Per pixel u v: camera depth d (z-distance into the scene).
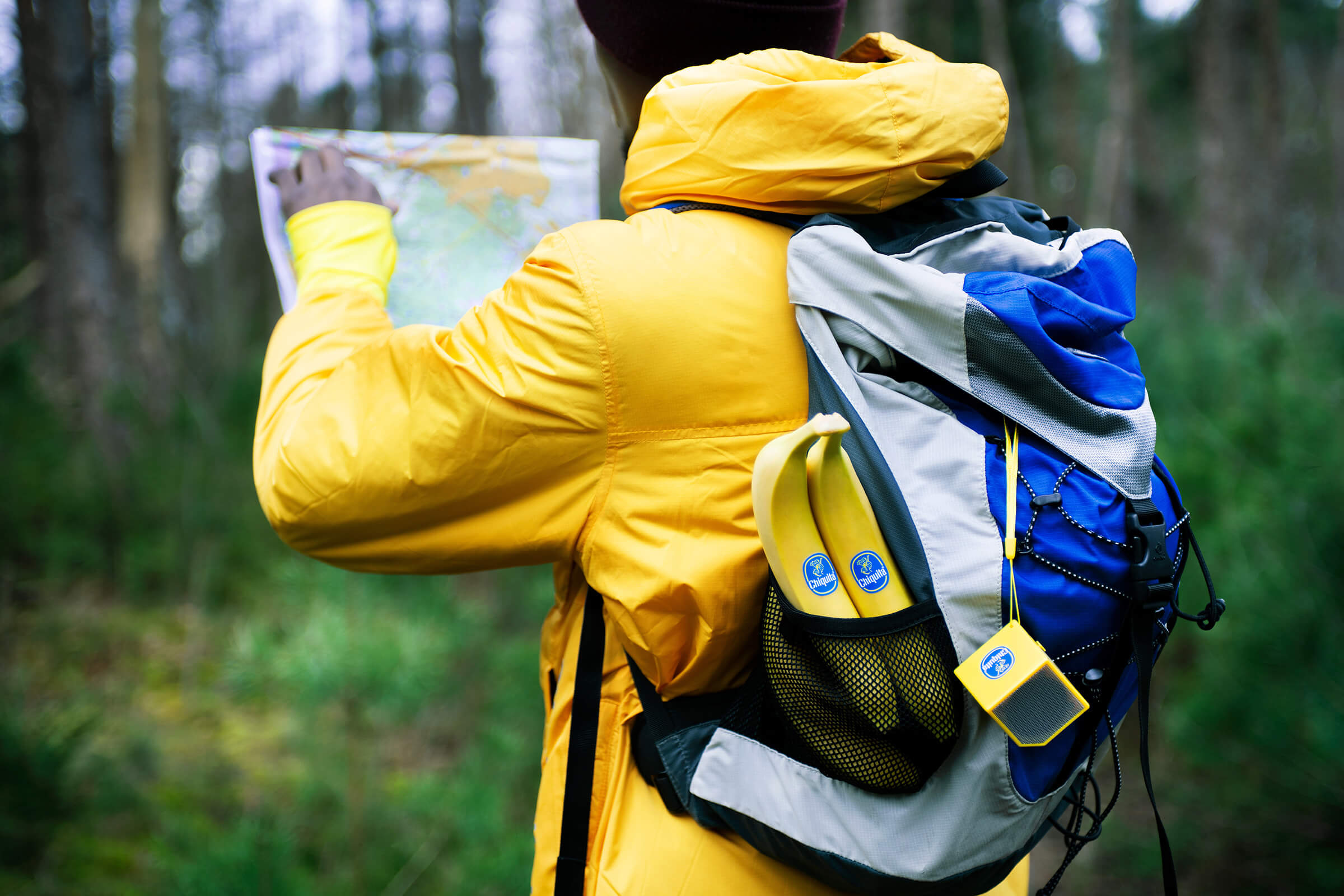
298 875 2.23
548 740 0.97
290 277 1.01
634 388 0.78
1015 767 0.76
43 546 5.09
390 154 1.09
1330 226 11.98
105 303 6.89
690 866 0.86
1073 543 0.76
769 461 0.74
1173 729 3.36
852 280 0.79
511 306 0.80
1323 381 3.26
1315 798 2.94
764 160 0.82
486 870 2.64
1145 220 20.28
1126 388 0.83
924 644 0.73
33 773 2.49
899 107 0.81
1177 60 19.14
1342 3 12.59
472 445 0.79
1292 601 2.83
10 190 8.18
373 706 2.24
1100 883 3.52
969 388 0.78
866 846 0.78
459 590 4.48
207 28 14.73
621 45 0.98
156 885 2.75
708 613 0.80
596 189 1.16
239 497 5.89
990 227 0.87
